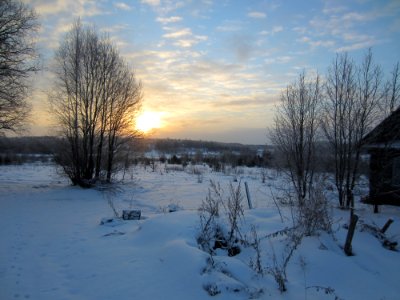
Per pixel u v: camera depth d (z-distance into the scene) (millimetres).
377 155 14023
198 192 18906
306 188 13961
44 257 6824
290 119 14609
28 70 17266
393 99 13648
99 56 19453
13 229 9141
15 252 7109
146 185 21750
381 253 7551
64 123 18969
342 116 13914
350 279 6000
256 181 25719
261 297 5074
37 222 10195
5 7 16172
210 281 5121
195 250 5988
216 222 7828
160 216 8492
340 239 7688
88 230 9180
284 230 7824
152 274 5641
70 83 19016
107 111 19891
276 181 25391
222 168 36875
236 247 7090
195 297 4855
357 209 13531
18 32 16531
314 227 7660
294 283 5613
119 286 5301
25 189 17547
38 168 32406
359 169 14586
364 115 13664
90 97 19312
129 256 6613
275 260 6297
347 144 14008
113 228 9227
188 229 7309
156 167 37938
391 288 5898
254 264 6301
